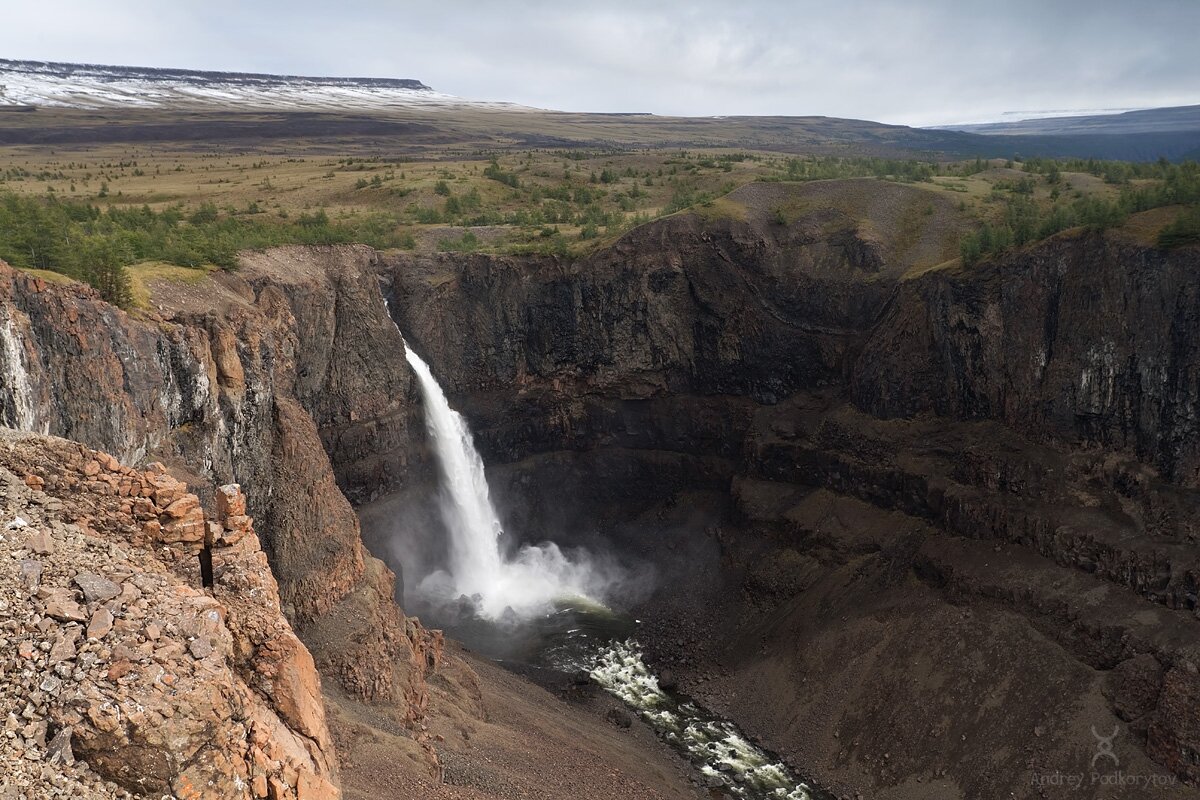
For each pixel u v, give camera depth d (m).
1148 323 85.19
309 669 25.36
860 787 76.38
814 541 106.38
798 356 121.19
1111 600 78.69
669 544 121.56
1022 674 78.31
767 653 95.94
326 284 100.62
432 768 48.50
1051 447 92.12
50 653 18.77
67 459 25.25
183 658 19.95
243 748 19.59
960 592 88.19
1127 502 84.94
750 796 74.50
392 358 109.50
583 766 64.62
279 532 66.75
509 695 79.50
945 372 103.06
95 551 22.53
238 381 66.88
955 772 74.44
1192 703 66.44
